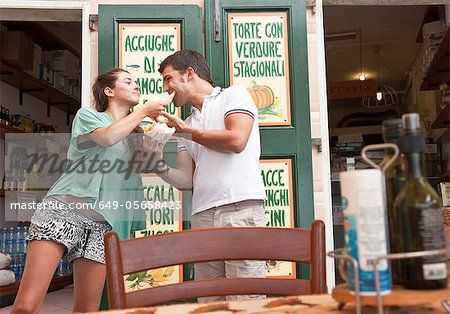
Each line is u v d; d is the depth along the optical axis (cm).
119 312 84
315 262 110
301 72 296
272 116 294
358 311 68
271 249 115
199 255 113
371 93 642
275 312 79
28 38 487
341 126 845
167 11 299
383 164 79
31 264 205
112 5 299
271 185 288
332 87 647
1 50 468
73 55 598
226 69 297
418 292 71
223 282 116
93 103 281
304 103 293
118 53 297
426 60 512
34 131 537
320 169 301
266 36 301
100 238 220
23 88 532
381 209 70
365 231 70
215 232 116
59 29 546
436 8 487
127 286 277
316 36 311
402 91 793
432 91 578
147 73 296
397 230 76
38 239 207
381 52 648
